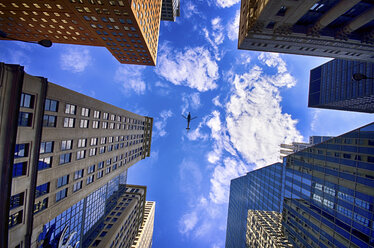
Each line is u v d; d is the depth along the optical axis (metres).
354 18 36.03
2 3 48.56
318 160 31.02
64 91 28.42
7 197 19.52
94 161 40.47
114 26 56.94
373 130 21.36
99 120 41.12
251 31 40.56
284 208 41.00
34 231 25.52
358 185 22.78
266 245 45.78
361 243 21.31
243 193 76.19
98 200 58.16
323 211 28.58
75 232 42.88
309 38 41.78
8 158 19.36
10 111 19.41
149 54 77.81
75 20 55.41
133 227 78.25
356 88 89.75
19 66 19.81
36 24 59.03
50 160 27.45
